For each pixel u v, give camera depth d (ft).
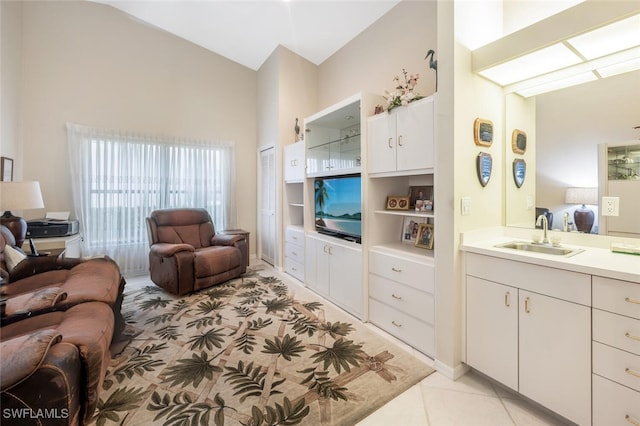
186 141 14.44
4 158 9.46
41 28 11.31
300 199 14.67
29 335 4.00
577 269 4.42
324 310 9.48
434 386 5.78
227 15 12.14
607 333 4.19
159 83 13.85
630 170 5.37
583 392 4.45
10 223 8.46
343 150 10.12
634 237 5.33
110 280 7.15
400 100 7.48
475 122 6.31
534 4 6.54
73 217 11.91
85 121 12.21
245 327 8.25
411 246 8.41
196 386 5.70
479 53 6.09
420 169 7.03
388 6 10.21
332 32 12.17
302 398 5.38
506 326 5.39
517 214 6.87
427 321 6.79
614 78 5.51
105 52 12.56
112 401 5.28
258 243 16.96
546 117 6.42
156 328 8.18
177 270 10.42
